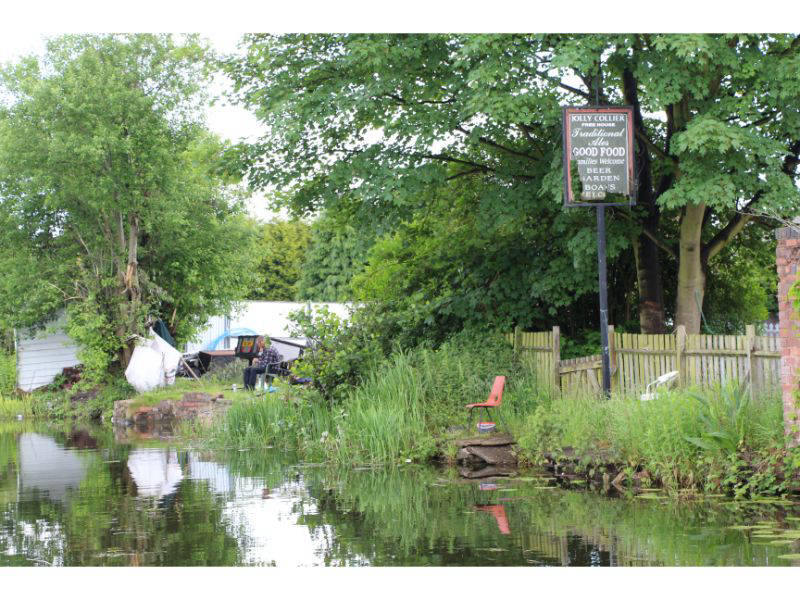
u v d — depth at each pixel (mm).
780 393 11148
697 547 7465
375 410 15594
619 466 11516
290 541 8383
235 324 42969
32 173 29672
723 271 21594
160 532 9000
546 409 15391
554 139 16891
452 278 20562
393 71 16750
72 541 8648
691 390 11422
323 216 23000
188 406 25906
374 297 22547
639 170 18156
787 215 14844
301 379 19688
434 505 10219
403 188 16953
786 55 15344
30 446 19750
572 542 7875
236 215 36094
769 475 9938
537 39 15227
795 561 6910
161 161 30812
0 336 39406
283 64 18812
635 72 14930
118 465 15312
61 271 31203
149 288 32156
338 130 18859
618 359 15578
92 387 31781
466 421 15664
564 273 17578
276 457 16031
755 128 15531
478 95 15305
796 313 10062
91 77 29266
